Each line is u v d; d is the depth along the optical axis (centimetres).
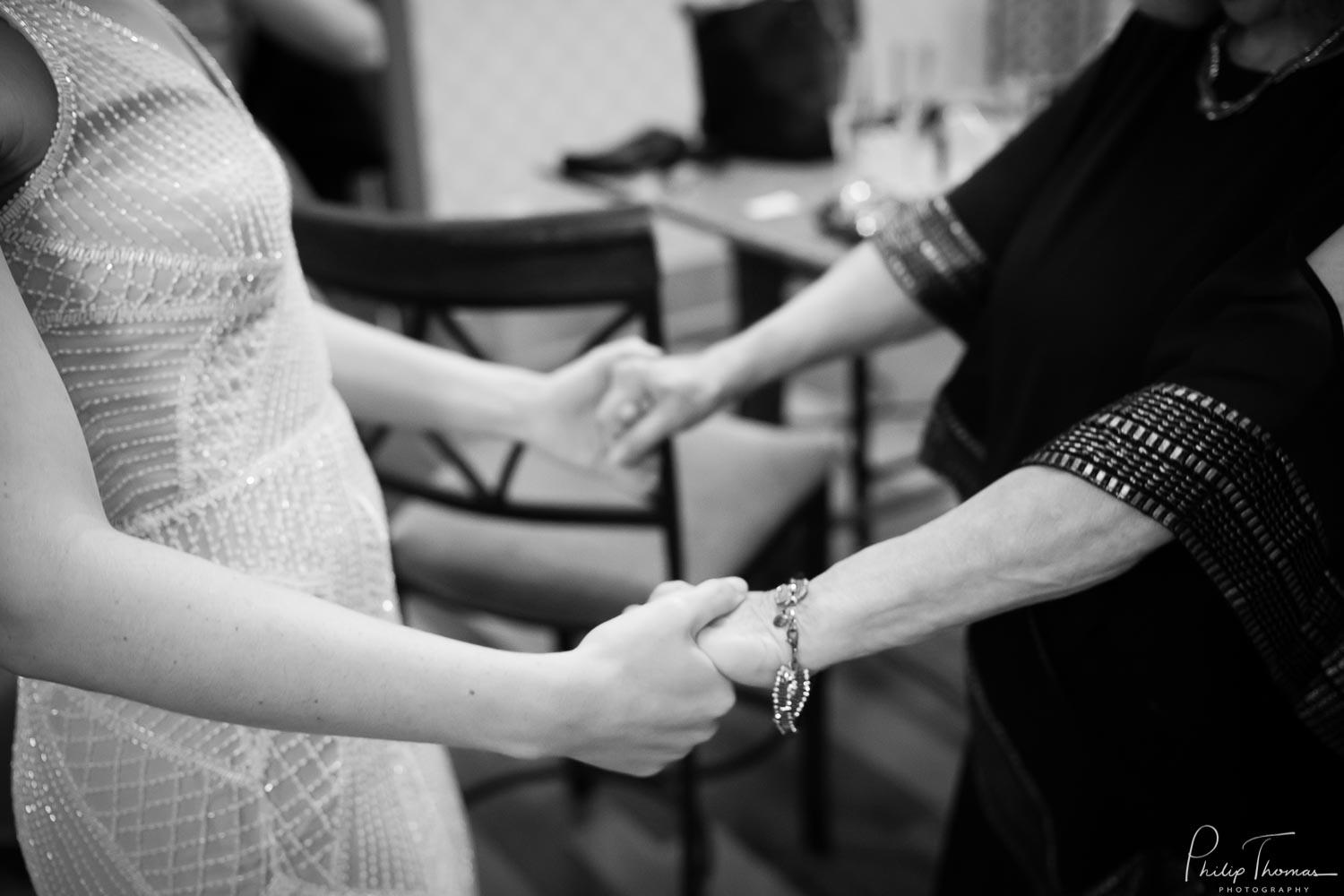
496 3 332
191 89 78
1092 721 99
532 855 189
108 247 73
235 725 82
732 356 118
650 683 80
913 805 196
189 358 78
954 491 121
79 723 82
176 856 83
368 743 90
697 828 163
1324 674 86
